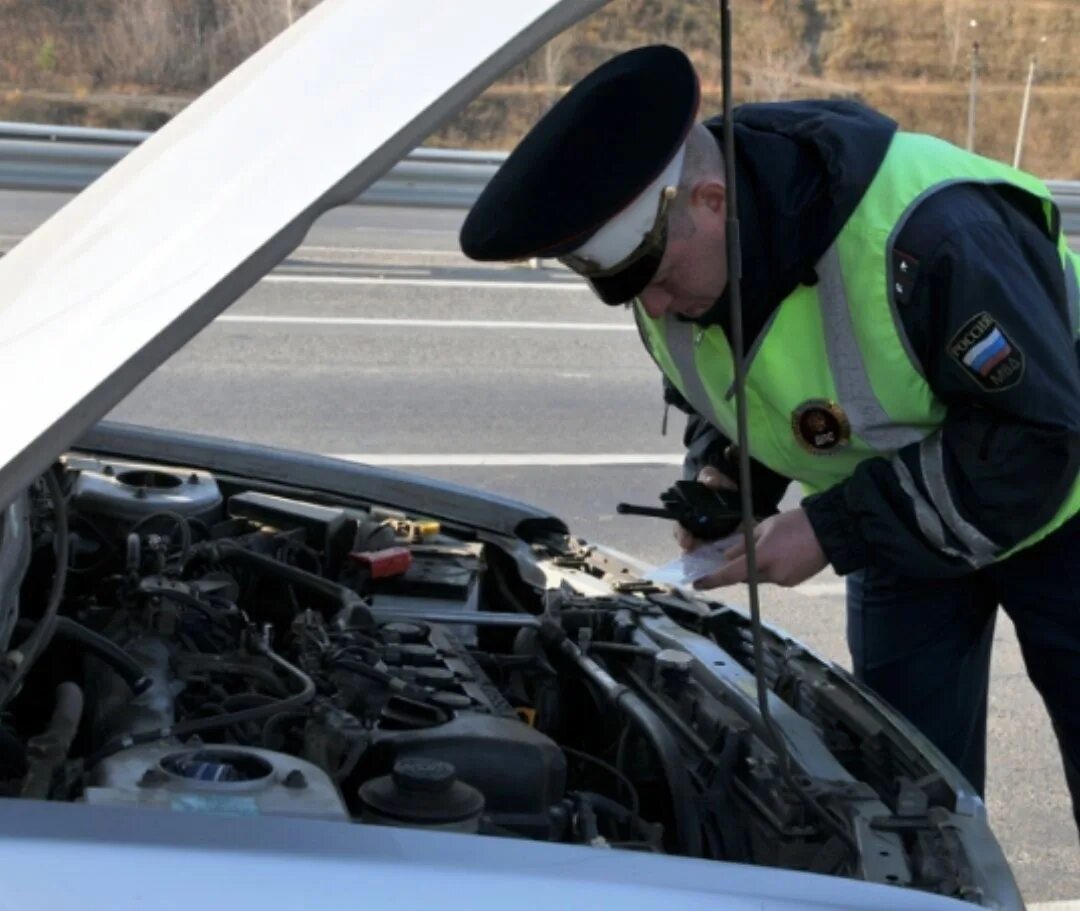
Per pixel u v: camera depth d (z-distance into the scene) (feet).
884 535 7.36
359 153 4.56
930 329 7.09
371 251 34.88
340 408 22.94
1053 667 8.50
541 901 4.75
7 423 4.57
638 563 10.10
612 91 6.45
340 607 8.58
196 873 4.54
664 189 6.55
